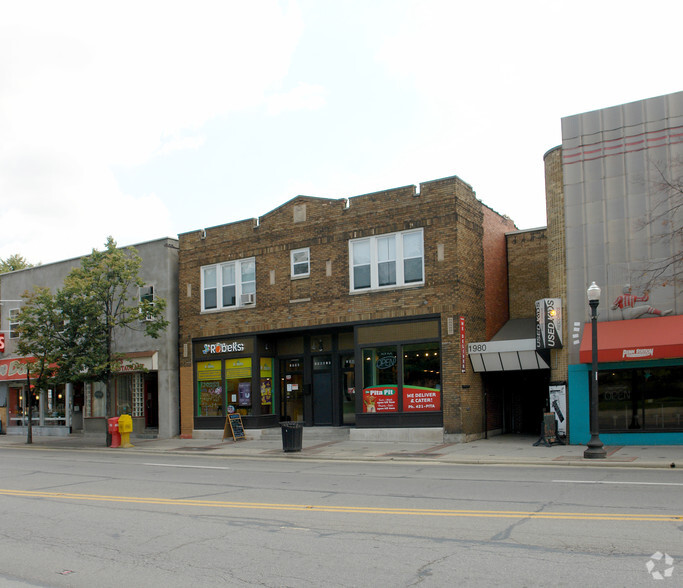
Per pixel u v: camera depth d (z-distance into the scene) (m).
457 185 21.55
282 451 20.89
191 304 27.25
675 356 17.23
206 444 24.23
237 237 26.16
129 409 29.28
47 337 25.84
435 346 21.42
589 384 19.27
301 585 6.72
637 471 14.33
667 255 18.34
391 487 12.77
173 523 9.97
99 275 25.06
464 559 7.35
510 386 24.91
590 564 6.97
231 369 25.98
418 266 22.00
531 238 25.30
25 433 33.84
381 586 6.57
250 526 9.54
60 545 8.85
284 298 24.67
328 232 23.78
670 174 18.44
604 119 19.61
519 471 14.90
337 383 24.52
